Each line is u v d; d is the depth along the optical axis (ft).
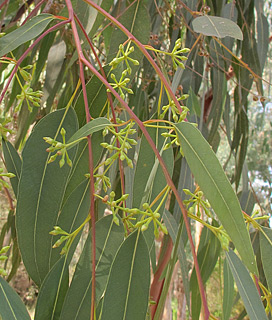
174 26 2.35
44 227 1.08
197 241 3.27
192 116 2.15
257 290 1.02
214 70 2.33
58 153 0.87
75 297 1.07
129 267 0.97
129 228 1.08
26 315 0.87
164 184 1.17
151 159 1.22
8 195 2.25
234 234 0.77
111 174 1.83
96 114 1.30
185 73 2.22
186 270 1.54
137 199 1.19
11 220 2.44
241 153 2.47
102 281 1.09
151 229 1.15
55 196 1.10
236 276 1.02
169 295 4.43
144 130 0.85
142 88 2.39
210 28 1.21
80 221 1.16
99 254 1.12
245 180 2.54
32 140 1.11
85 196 1.18
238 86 2.51
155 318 1.24
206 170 0.83
